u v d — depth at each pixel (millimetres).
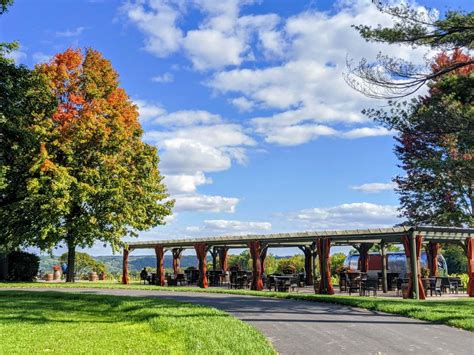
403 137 30359
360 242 30047
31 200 27672
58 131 28672
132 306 16047
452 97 18250
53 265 42875
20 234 30109
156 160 33969
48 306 16453
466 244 23891
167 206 35812
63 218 30500
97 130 29031
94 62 31828
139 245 36375
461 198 31156
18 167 28000
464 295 24406
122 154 31375
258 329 11914
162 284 34500
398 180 34219
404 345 9844
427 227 22078
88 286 29422
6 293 21516
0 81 21625
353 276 26938
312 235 25781
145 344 9602
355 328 12141
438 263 32625
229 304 18125
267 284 29031
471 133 18203
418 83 18188
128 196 32125
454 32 17094
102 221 30656
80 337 10430
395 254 32688
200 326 11453
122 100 32250
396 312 15273
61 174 27438
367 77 18062
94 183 29859
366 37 17750
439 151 29188
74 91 30328
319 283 25406
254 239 28703
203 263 31656
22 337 10312
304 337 10797
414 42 17641
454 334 11203
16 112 22625
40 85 24500
